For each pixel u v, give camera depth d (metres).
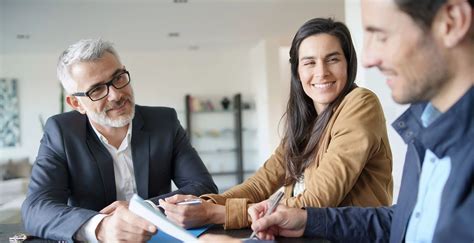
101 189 1.25
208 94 6.80
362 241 0.85
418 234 0.66
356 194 1.03
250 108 6.85
